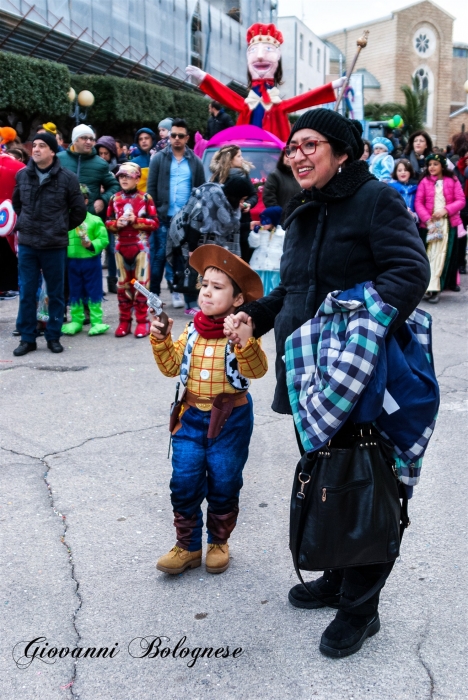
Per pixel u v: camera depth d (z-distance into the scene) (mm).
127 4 23062
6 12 16906
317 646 2625
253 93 11086
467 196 10570
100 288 7387
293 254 2615
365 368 2262
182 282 7371
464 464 4199
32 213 6406
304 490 2416
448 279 9812
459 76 64375
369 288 2330
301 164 2447
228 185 7062
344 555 2361
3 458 4371
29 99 15867
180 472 3033
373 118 47562
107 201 8336
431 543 3326
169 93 22172
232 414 3043
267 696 2373
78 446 4551
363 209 2406
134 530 3508
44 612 2863
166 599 2947
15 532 3488
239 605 2898
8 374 6109
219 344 3000
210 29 29484
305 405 2363
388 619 2779
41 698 2402
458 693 2359
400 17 54531
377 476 2371
